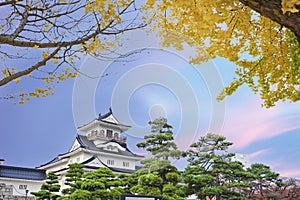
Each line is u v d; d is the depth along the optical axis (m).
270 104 3.22
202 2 1.75
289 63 2.89
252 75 3.07
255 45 2.81
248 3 1.70
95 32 2.31
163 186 8.54
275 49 2.80
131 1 2.25
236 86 3.13
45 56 2.59
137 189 8.51
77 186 9.98
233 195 11.58
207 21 1.80
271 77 3.04
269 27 2.67
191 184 11.17
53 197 10.53
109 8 2.29
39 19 2.49
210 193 10.98
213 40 2.52
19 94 2.54
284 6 1.44
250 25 2.53
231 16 2.27
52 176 11.05
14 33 2.43
